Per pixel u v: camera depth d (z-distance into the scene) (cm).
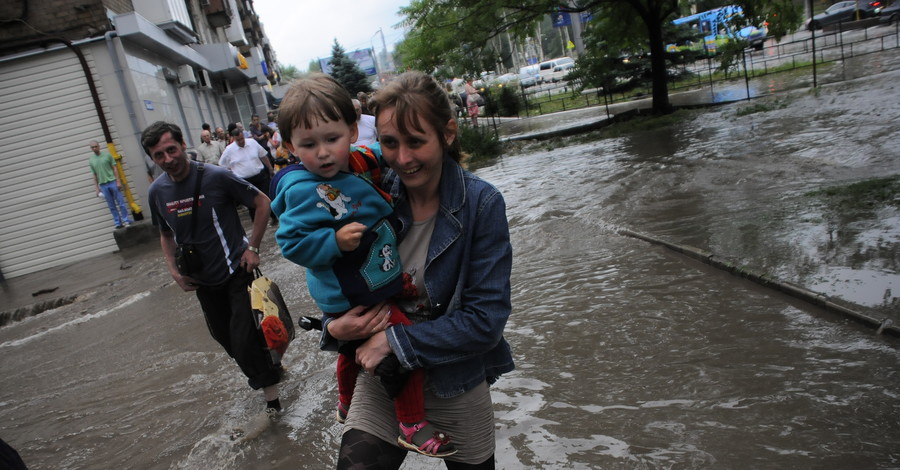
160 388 537
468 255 220
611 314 494
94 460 428
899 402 322
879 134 992
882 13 3581
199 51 2600
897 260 480
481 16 1945
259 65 3844
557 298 550
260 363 435
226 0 3300
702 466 299
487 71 2119
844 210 625
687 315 468
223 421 446
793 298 464
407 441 227
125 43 1571
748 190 796
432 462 340
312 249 211
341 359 251
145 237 1516
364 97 812
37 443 471
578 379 403
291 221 213
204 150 1689
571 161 1395
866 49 2645
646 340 439
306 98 208
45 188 1540
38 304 1026
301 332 607
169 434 444
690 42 2975
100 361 655
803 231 588
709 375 379
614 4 2072
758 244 576
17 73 1500
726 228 647
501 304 217
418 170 212
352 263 217
